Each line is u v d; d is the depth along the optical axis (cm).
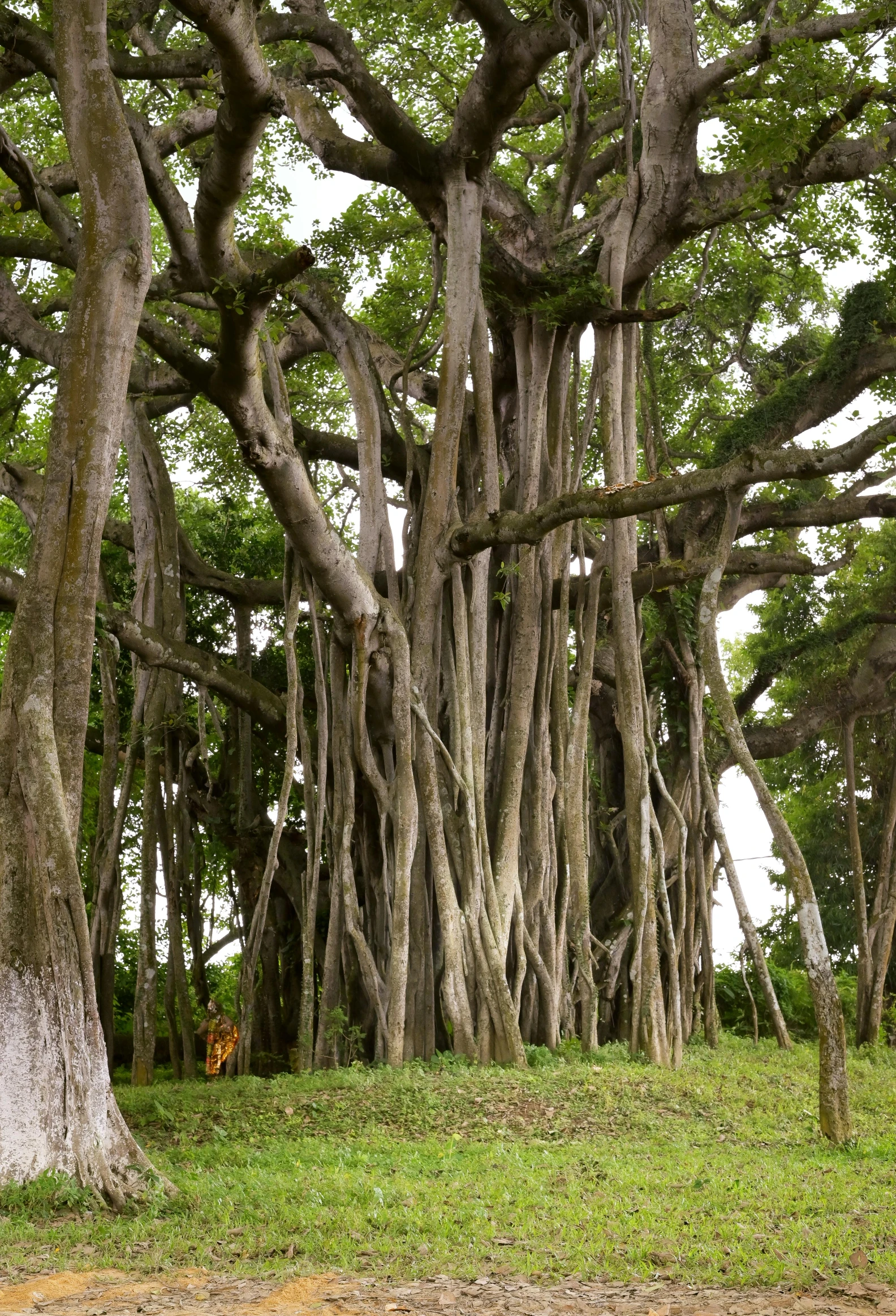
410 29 2022
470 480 1856
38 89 1991
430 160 1681
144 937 1880
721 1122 1186
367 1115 1198
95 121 1011
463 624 1642
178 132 1834
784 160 1397
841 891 2712
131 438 2114
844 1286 596
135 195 1016
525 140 2348
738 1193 818
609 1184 862
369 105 1653
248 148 1098
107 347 990
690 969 1852
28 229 1770
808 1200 792
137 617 2058
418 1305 578
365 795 1688
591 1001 1611
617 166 1848
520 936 1609
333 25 1645
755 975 2356
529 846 1656
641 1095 1291
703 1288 605
